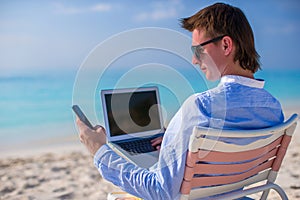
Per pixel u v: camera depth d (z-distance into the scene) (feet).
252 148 4.98
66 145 24.56
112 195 6.12
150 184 4.71
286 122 5.21
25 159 19.13
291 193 11.09
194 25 5.00
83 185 13.78
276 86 51.55
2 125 32.65
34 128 31.42
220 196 5.17
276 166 5.70
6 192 13.11
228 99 4.73
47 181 14.43
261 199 5.95
